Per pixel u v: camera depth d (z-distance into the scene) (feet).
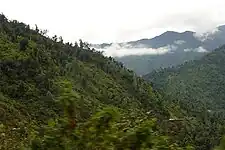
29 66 234.79
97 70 396.37
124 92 363.56
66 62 337.72
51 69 273.54
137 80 432.25
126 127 13.33
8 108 159.74
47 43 351.05
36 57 268.62
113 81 384.27
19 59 241.14
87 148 13.48
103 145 13.14
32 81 219.61
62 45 417.08
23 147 14.75
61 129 13.98
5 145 111.65
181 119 329.52
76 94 14.17
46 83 217.15
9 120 144.87
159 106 358.43
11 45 273.95
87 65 399.65
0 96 178.40
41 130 14.61
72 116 14.07
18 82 209.97
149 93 399.85
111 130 13.33
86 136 13.56
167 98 448.24
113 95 306.96
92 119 13.50
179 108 428.97
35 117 172.24
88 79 333.42
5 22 352.08
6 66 223.10
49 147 13.96
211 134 269.64
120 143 12.94
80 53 424.46
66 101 13.97
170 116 348.38
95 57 449.89
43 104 189.98
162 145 12.86
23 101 188.85
